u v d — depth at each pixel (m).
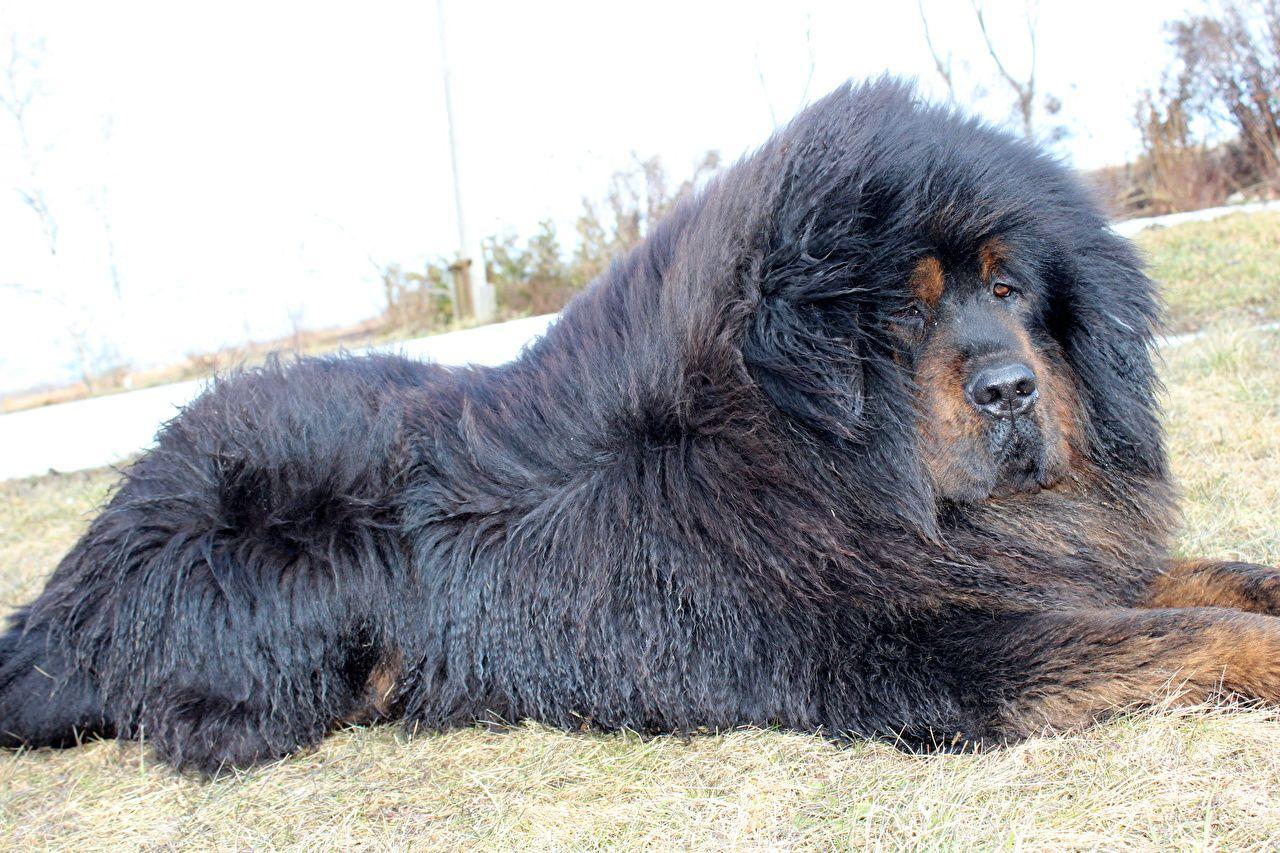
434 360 3.48
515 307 11.56
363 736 2.61
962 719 2.14
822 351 2.31
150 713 2.54
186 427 2.81
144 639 2.55
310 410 2.73
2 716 2.67
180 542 2.56
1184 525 3.21
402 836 2.11
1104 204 2.85
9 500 5.93
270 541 2.57
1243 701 2.01
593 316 2.71
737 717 2.36
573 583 2.42
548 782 2.25
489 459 2.57
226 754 2.50
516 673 2.49
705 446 2.36
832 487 2.32
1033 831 1.74
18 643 2.72
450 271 11.72
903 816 1.89
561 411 2.57
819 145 2.40
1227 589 2.55
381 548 2.58
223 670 2.52
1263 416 4.21
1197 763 1.86
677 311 2.44
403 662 2.59
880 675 2.23
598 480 2.46
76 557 2.72
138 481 2.75
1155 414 2.81
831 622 2.29
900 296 2.40
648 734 2.45
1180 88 11.71
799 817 1.96
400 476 2.62
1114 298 2.69
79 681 2.66
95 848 2.20
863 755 2.19
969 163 2.49
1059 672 2.09
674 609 2.36
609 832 2.01
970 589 2.37
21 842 2.26
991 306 2.53
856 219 2.34
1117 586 2.65
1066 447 2.60
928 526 2.36
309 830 2.17
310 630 2.54
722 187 2.54
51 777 2.56
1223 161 11.80
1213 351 5.17
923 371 2.45
